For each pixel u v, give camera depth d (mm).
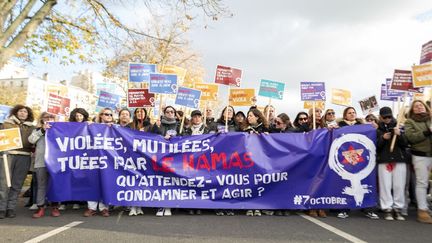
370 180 6473
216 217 6336
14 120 6695
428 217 6004
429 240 4859
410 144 6262
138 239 4867
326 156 6586
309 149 6602
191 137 6730
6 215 6465
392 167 6324
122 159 6570
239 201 6527
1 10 8906
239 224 5773
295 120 8547
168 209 6590
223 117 8344
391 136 6293
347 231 5340
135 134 6719
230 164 6617
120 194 6445
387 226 5695
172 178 6551
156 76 7715
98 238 4914
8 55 9008
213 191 6551
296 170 6574
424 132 5980
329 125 7160
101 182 6488
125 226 5613
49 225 5723
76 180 6539
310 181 6531
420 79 6602
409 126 6156
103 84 14664
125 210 7004
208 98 9203
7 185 6367
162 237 4965
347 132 6617
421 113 6145
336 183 6488
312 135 6715
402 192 6254
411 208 7383
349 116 7391
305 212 6863
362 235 5105
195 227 5547
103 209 6500
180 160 6621
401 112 6938
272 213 6617
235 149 6664
